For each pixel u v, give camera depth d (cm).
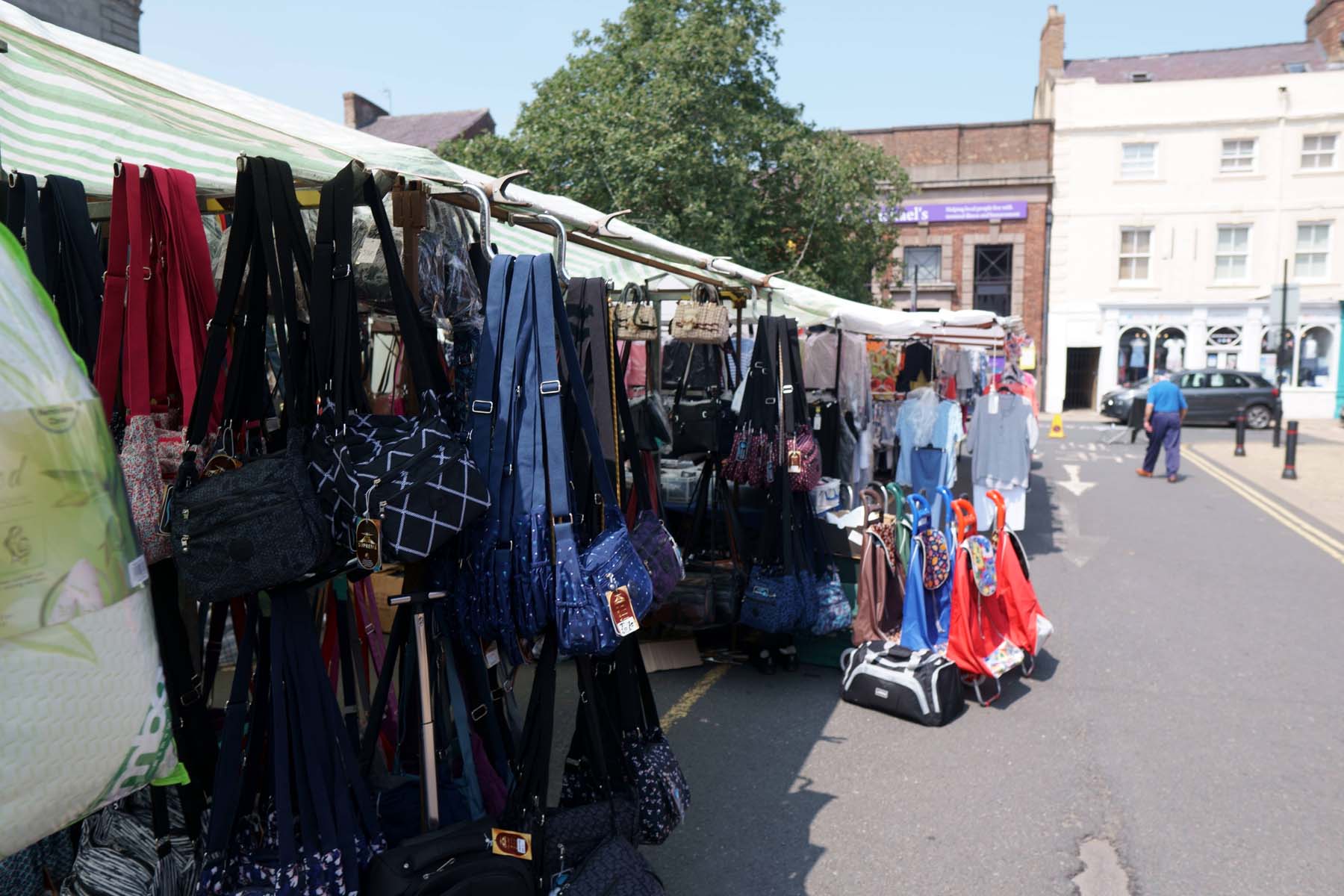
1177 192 2645
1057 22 2992
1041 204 2705
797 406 489
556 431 215
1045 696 504
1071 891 314
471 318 252
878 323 655
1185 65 2891
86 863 207
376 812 222
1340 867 328
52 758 128
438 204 256
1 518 122
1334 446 1830
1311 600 702
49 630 127
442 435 200
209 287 218
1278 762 416
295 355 201
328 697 195
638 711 262
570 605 211
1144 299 2681
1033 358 1355
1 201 204
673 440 513
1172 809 372
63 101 333
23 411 126
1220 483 1332
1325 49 2797
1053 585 750
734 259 1336
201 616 248
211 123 272
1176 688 515
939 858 334
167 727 150
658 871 324
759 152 1461
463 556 219
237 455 204
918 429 810
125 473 198
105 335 204
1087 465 1566
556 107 1339
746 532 569
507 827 212
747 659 554
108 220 261
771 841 345
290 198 199
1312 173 2555
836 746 434
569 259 596
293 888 186
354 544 189
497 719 249
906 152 2800
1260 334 2616
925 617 497
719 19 1366
